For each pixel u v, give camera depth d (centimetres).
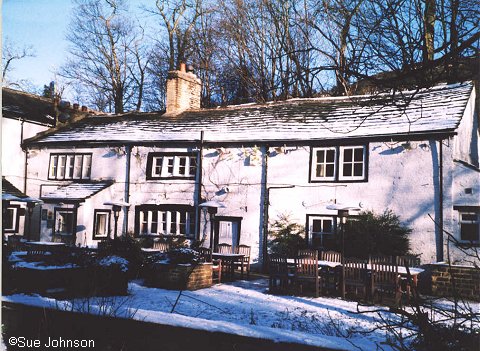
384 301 1137
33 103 2702
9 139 2362
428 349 372
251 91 2136
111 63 3984
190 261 1313
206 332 396
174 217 2017
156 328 418
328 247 1617
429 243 1488
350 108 1891
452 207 1463
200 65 3219
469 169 1448
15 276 852
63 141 2300
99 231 2134
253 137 1886
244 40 1700
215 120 2169
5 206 1964
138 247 1511
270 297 1188
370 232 1520
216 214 1903
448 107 1620
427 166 1527
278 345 370
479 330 371
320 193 1727
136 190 2103
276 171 1820
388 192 1591
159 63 3919
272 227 1792
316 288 1195
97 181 2206
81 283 880
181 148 2038
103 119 2584
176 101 2400
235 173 1898
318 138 1742
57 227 2114
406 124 1611
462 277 1222
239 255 1538
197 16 3506
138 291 1193
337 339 375
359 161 1686
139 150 2123
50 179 2330
